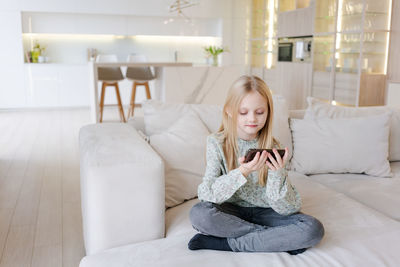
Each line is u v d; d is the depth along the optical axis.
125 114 6.61
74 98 7.28
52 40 7.42
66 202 2.79
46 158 3.94
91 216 1.49
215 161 1.49
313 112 2.37
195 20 7.93
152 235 1.58
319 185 2.00
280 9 6.83
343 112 2.41
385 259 1.34
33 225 2.40
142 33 7.65
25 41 7.02
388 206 1.78
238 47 8.02
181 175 1.84
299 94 6.36
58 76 7.11
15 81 6.89
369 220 1.60
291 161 2.25
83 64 7.20
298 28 6.27
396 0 4.76
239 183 1.37
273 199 1.41
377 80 4.99
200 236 1.43
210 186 1.43
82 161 1.72
